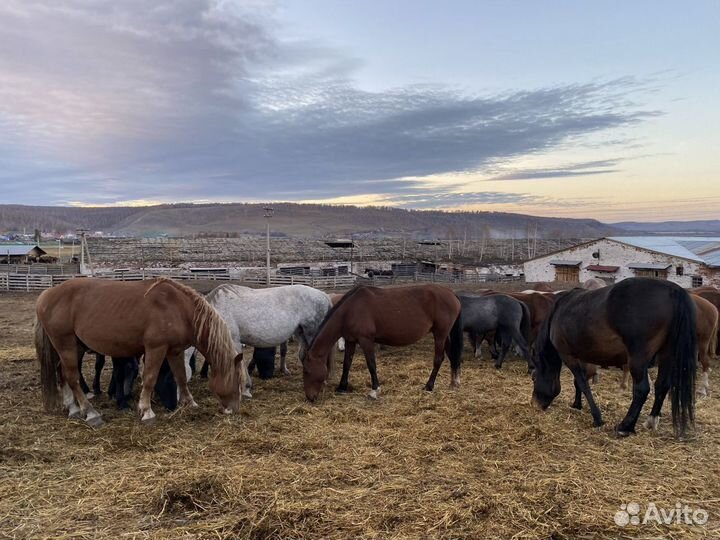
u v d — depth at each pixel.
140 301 5.43
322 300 7.77
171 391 6.20
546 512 3.61
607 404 6.42
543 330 5.98
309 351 6.71
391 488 3.98
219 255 45.34
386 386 7.48
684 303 4.73
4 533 3.38
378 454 4.70
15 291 25.47
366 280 31.44
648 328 4.79
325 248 54.62
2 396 6.68
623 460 4.56
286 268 38.84
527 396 6.89
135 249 49.62
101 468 4.40
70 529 3.43
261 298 7.24
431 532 3.37
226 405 5.94
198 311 5.71
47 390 5.81
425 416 5.88
